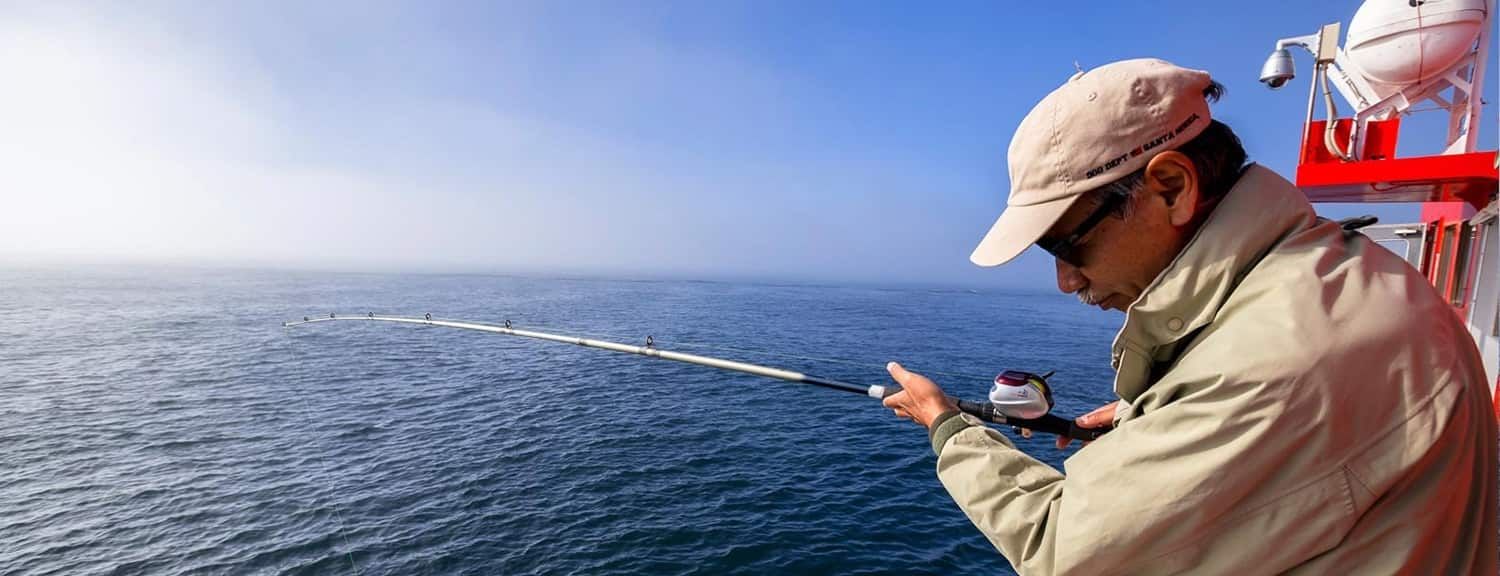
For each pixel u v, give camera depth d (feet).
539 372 95.25
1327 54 14.40
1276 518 2.81
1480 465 3.06
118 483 47.14
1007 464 3.98
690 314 223.51
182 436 60.54
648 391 79.66
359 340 135.03
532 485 45.01
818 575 31.73
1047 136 3.62
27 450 56.18
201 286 396.37
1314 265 2.99
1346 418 2.73
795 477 45.98
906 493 42.52
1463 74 14.07
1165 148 3.29
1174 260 3.39
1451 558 2.97
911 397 5.22
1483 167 11.98
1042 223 3.62
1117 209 3.49
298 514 40.32
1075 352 115.03
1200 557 2.96
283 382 87.86
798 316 216.74
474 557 33.99
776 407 69.97
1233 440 2.82
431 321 26.48
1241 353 2.89
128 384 86.53
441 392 80.53
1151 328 3.42
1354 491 2.75
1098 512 3.16
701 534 36.24
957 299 413.39
